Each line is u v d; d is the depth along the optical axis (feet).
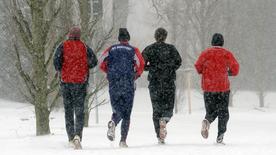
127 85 103.24
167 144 107.04
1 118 232.73
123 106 103.40
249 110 389.39
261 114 323.98
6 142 113.60
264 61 475.72
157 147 98.43
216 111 108.06
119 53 103.60
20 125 197.88
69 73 101.24
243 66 477.36
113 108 103.40
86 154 88.17
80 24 163.02
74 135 103.60
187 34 438.40
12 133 158.71
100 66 104.53
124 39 104.58
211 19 408.26
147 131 162.20
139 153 88.38
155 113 108.06
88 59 102.32
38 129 131.13
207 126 106.93
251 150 92.53
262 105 464.24
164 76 107.14
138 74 104.32
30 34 129.18
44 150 96.43
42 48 129.90
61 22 159.43
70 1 160.15
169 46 107.76
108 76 103.91
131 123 216.13
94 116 264.52
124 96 103.19
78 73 101.35
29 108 297.94
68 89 101.50
